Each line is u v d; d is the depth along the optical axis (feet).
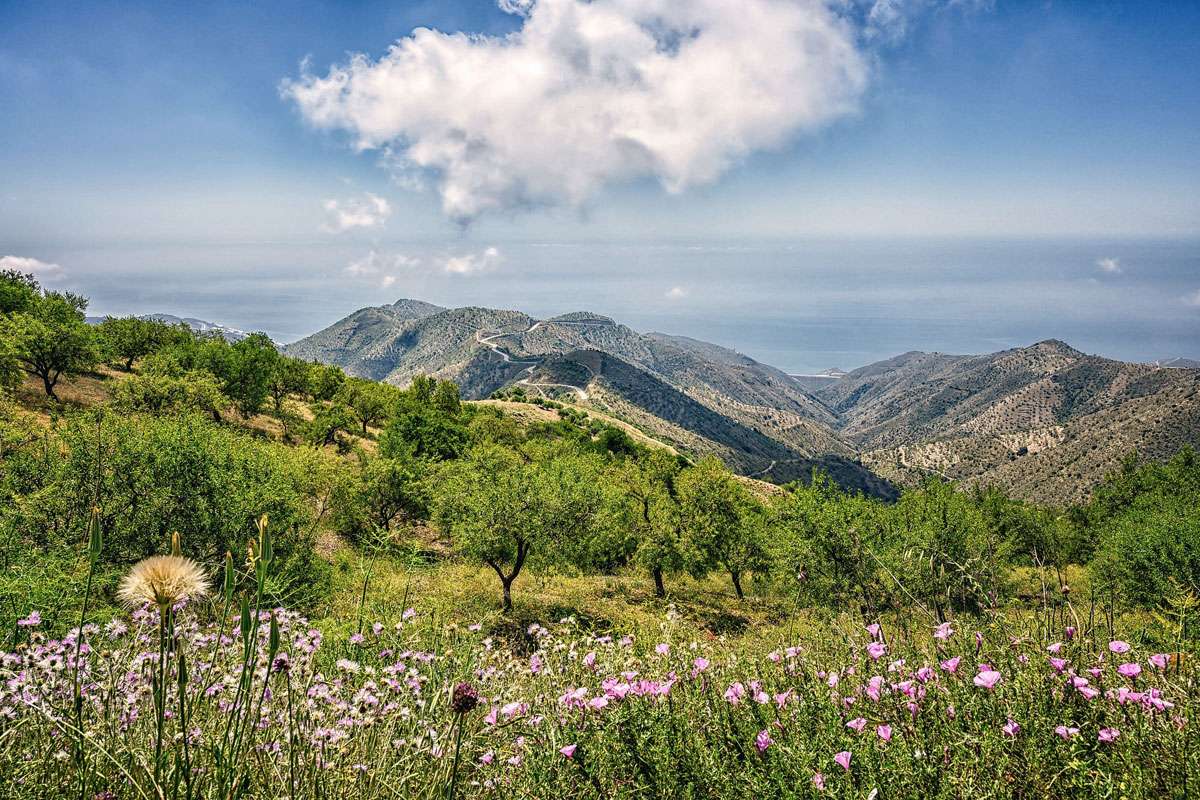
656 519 103.65
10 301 158.51
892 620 11.40
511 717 9.70
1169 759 6.68
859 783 7.63
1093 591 11.17
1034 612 11.12
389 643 13.57
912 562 11.30
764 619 71.72
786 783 7.70
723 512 101.35
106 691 7.82
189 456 56.39
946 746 7.42
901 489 90.84
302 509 58.90
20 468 51.80
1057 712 8.04
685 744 8.57
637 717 8.77
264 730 7.63
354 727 8.55
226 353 176.96
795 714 8.95
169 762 6.53
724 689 10.08
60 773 6.84
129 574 4.99
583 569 90.74
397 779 7.84
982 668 8.76
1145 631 10.09
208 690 7.88
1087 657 9.30
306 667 9.89
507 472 81.82
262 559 5.41
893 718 8.32
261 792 6.77
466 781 8.48
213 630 10.04
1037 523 121.29
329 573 44.57
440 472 101.14
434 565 69.92
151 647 9.00
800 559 65.05
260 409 203.21
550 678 11.94
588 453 201.57
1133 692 7.58
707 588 107.45
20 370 125.80
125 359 195.52
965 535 67.72
